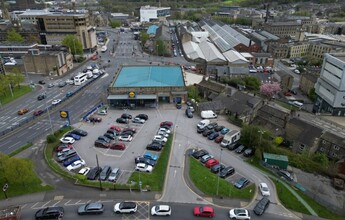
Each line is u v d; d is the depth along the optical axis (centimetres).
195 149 7919
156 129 8931
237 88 13588
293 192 6512
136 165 6888
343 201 6631
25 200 5856
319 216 5828
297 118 9294
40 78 13825
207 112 9700
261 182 6744
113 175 6462
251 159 7606
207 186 6378
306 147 8506
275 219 5612
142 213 5559
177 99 10800
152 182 6412
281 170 7256
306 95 14512
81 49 17300
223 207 5828
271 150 7988
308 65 19350
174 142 8269
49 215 5334
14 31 18675
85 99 11225
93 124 9156
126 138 8169
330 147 8475
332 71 11706
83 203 5781
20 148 7631
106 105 10644
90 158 7338
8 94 11538
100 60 17375
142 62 17025
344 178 7506
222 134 8800
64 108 10356
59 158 7181
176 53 19588
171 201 5909
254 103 10200
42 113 9831
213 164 7275
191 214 5572
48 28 18738
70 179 6444
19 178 5884
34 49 14438
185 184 6444
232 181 6731
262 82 14625
